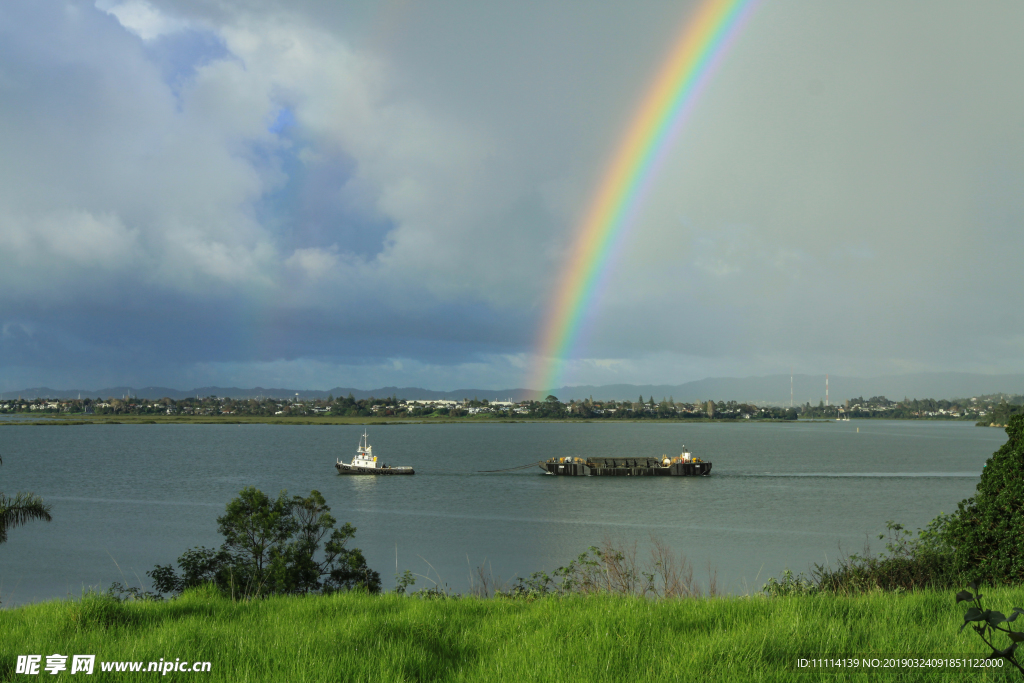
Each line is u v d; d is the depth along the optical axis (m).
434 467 176.00
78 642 10.94
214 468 171.75
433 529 79.69
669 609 12.74
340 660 9.76
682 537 73.12
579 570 20.86
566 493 120.38
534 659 9.62
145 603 15.43
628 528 80.38
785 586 17.50
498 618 12.73
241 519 33.50
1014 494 14.21
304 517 35.25
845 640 9.91
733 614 12.19
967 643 9.61
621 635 10.72
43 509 29.56
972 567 15.01
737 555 60.50
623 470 155.00
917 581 16.94
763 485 132.88
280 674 9.20
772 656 9.44
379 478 148.25
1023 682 8.34
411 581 30.98
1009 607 11.28
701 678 8.56
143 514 93.44
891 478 144.38
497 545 68.50
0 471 162.62
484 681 8.96
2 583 51.59
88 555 63.53
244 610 14.90
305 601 16.08
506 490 125.12
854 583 16.91
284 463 188.25
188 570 32.94
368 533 76.62
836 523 83.56
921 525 80.50
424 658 9.86
